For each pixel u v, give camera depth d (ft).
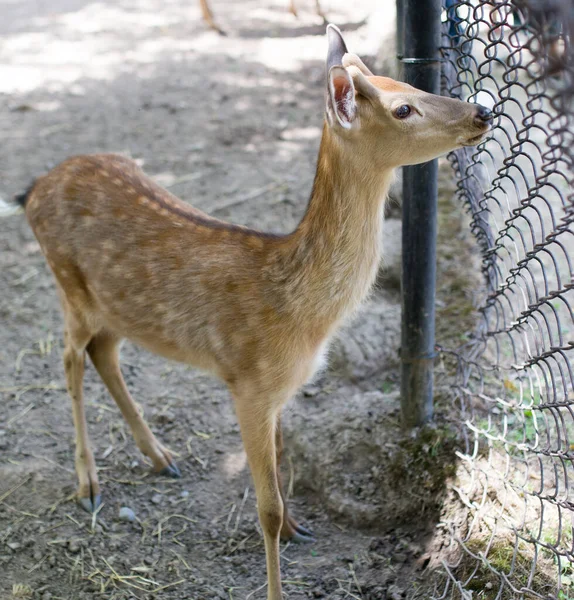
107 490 10.82
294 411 11.37
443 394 10.81
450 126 9.08
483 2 9.16
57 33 27.86
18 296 13.26
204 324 9.81
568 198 8.70
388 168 9.29
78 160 10.61
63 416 11.60
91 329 10.63
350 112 9.07
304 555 10.21
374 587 9.82
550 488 9.72
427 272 10.19
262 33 26.30
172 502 10.74
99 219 10.24
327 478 10.59
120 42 26.32
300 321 9.53
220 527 10.51
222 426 11.49
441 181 13.75
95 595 9.88
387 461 10.48
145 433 11.00
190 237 9.96
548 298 9.27
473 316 11.60
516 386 10.65
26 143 18.26
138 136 18.44
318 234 9.43
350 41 20.88
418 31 9.66
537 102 14.71
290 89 20.99
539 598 9.00
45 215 10.50
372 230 9.45
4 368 12.19
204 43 25.62
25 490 10.71
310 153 17.24
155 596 9.90
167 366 12.25
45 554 10.16
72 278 10.46
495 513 9.67
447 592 9.42
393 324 12.07
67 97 21.25
